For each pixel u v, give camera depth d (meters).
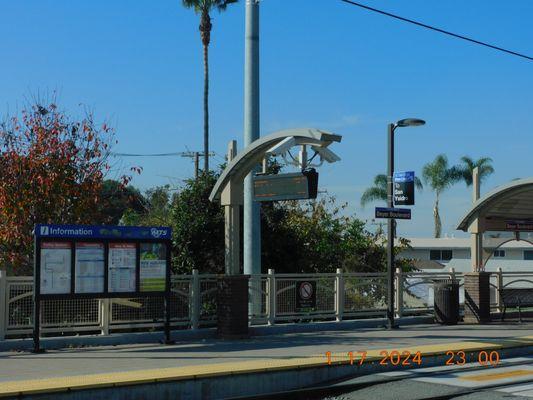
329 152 15.70
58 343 15.30
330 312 20.02
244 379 12.09
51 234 14.47
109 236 15.15
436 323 21.58
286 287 19.16
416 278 22.16
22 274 17.81
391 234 20.22
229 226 17.33
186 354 14.45
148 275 15.68
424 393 11.91
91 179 18.30
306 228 25.19
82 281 14.84
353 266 26.03
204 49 44.84
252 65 20.23
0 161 17.92
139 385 11.03
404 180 19.78
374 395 11.86
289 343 16.44
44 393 10.21
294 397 11.99
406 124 19.86
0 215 17.88
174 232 22.30
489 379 13.11
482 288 21.77
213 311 17.94
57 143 18.11
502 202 21.91
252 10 20.34
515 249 64.25
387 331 19.38
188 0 44.78
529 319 22.98
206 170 23.31
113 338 16.03
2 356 14.12
